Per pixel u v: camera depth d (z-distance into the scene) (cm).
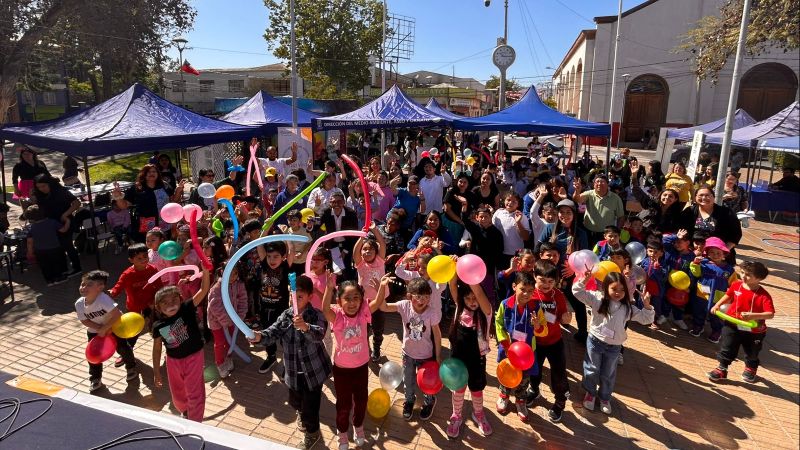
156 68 2333
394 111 1147
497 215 608
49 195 745
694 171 980
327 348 481
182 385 388
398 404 446
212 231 654
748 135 1164
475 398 400
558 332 409
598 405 443
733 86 805
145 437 269
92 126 822
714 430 410
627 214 792
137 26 1878
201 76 4253
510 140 3056
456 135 2303
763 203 989
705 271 571
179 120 918
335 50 3162
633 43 3175
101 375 462
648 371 510
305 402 371
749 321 460
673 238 599
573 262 429
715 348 563
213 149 1353
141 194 810
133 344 496
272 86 4094
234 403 443
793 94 2956
